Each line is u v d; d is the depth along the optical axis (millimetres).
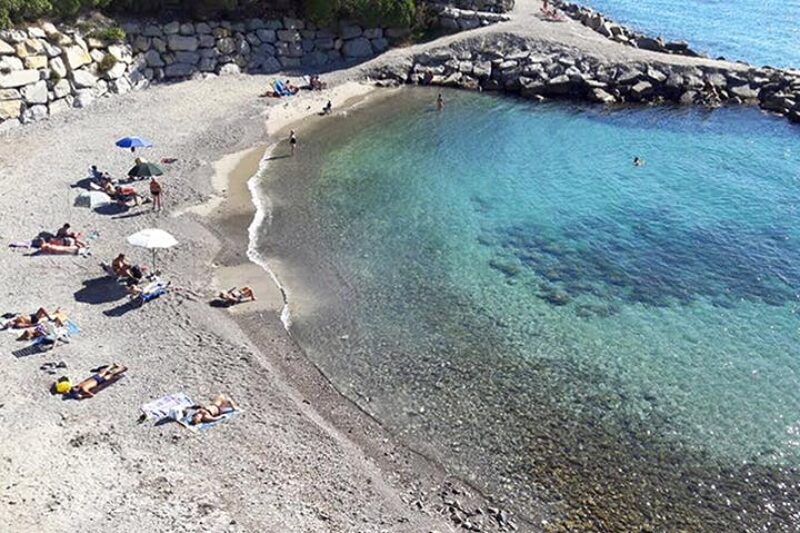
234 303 35531
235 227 43312
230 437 26219
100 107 59188
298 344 33156
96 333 31391
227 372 30016
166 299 34750
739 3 126312
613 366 32531
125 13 66000
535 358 32938
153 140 54094
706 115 69312
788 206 49500
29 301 33031
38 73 55656
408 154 56781
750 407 30078
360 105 67438
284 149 56188
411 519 23703
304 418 27984
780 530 24203
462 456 27016
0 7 53594
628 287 39250
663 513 24734
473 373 31766
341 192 49344
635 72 74312
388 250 42031
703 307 37500
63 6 59469
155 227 41531
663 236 45062
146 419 26422
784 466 26953
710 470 26688
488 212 47500
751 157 58688
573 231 45406
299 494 24047
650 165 56562
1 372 28031
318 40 75875
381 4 76562
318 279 38656
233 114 61156
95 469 23812
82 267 36469
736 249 43594
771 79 74750
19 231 38969
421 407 29562
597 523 24203
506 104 70438
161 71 66500
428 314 36062
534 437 28109
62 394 27219
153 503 22656
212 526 22016
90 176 46438
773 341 34688
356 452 26688
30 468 23531
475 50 77375
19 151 49469
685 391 30969
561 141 61250
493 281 39344
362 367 31859
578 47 77500
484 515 24297
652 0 129250
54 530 21188
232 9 70750
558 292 38500
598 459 27094
